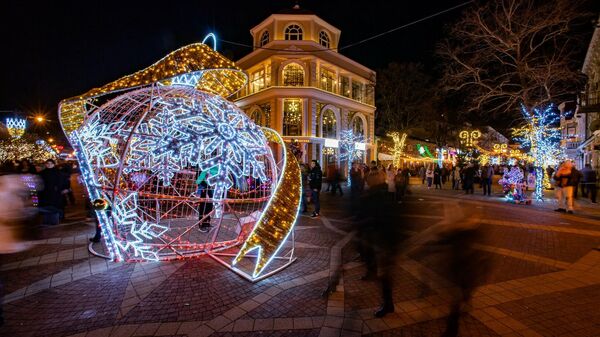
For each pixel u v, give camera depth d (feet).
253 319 11.66
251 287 14.48
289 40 85.66
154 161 19.19
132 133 16.12
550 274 15.88
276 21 86.28
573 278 15.38
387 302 11.83
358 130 104.94
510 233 24.31
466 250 10.56
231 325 11.25
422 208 36.09
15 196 12.09
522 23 49.73
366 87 107.96
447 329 10.54
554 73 49.44
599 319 11.60
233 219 28.73
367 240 12.56
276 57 85.87
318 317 11.78
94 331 10.86
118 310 12.35
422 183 84.07
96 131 17.54
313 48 86.17
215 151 17.95
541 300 13.08
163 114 17.01
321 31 90.58
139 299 13.25
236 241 21.09
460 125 105.09
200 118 16.60
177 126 16.53
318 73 88.22
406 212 12.28
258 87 94.02
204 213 24.13
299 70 87.35
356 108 101.45
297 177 18.76
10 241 11.91
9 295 13.62
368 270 14.96
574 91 53.47
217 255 18.93
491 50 52.60
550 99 50.06
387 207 12.28
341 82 98.78
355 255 19.06
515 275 15.78
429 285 14.61
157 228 24.77
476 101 54.44
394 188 42.22
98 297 13.44
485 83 55.36
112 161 19.54
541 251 19.70
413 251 19.22
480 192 58.85
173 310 12.34
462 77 55.11
